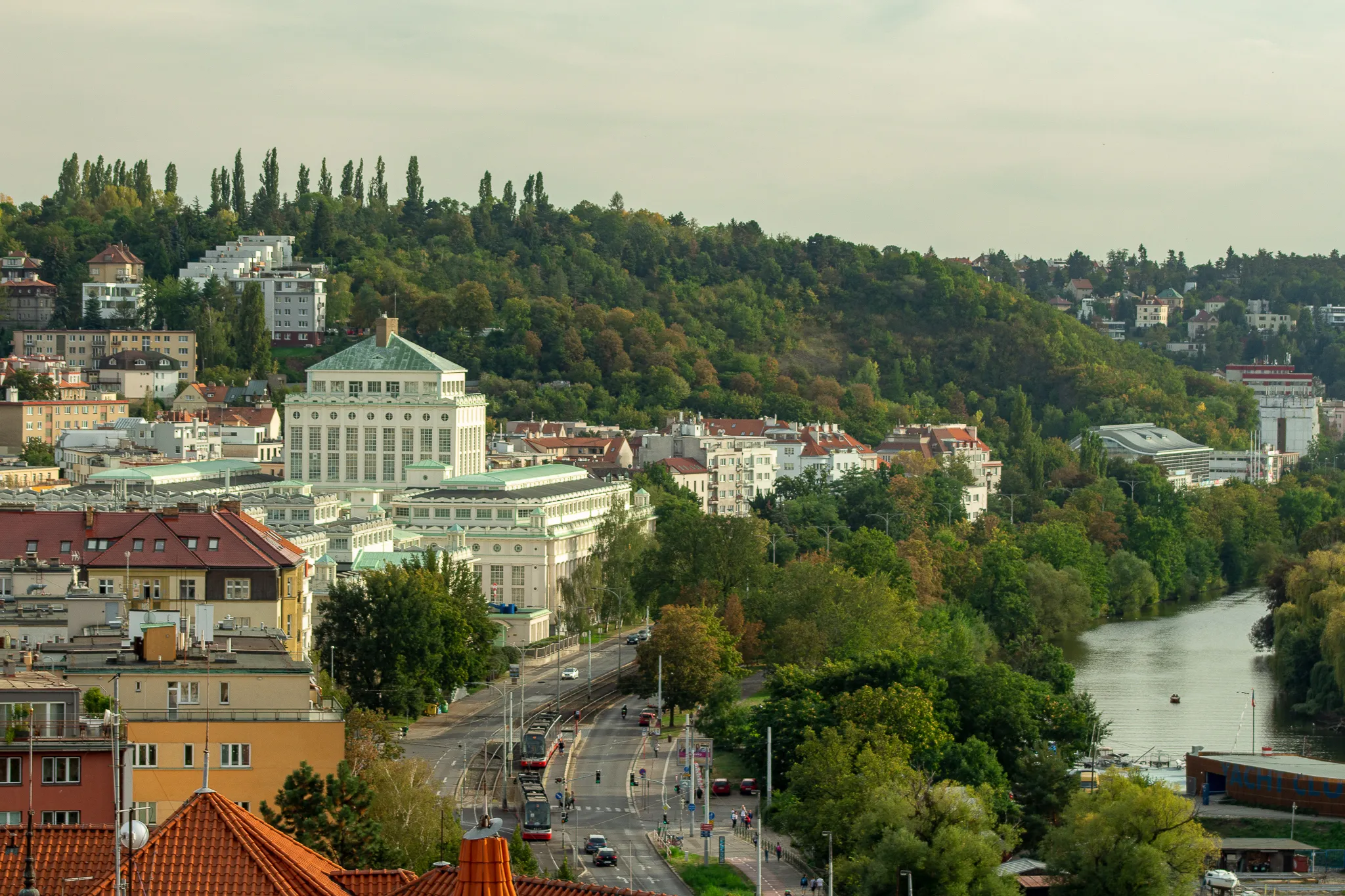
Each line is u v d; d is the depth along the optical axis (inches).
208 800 5251.0
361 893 5334.6
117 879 4840.1
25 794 6855.3
